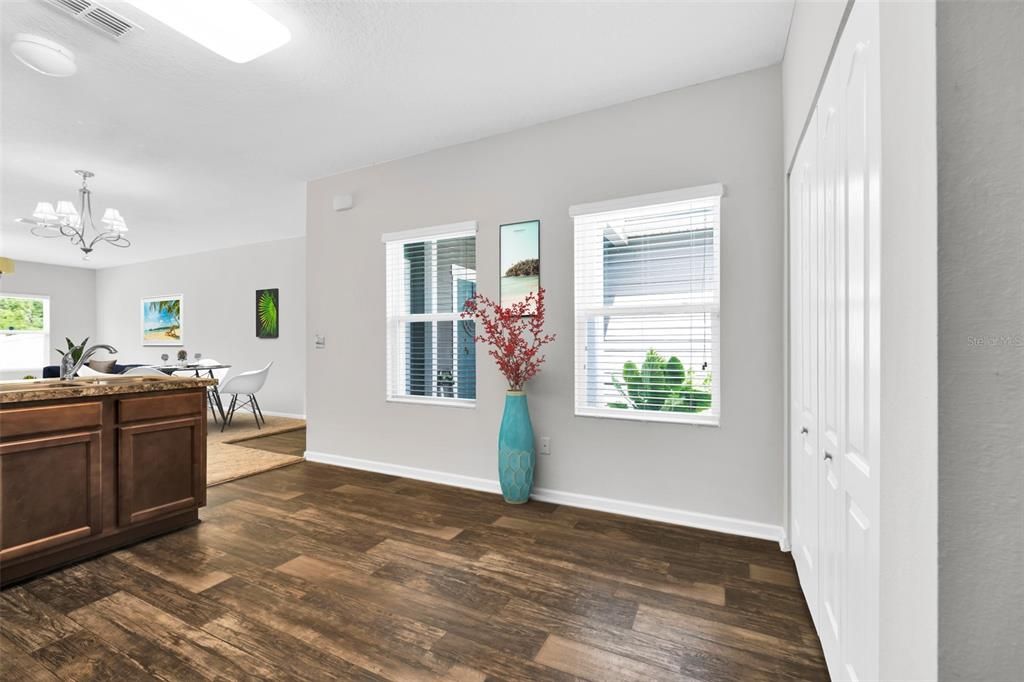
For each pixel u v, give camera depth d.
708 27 2.12
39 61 2.17
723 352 2.53
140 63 2.33
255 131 3.13
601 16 2.05
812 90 1.56
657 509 2.69
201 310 7.36
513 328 2.97
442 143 3.35
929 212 0.61
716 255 2.58
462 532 2.54
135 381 2.63
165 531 2.54
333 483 3.45
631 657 1.52
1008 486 0.55
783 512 2.37
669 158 2.67
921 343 0.65
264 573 2.09
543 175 3.04
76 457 2.20
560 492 2.97
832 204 1.33
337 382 3.97
